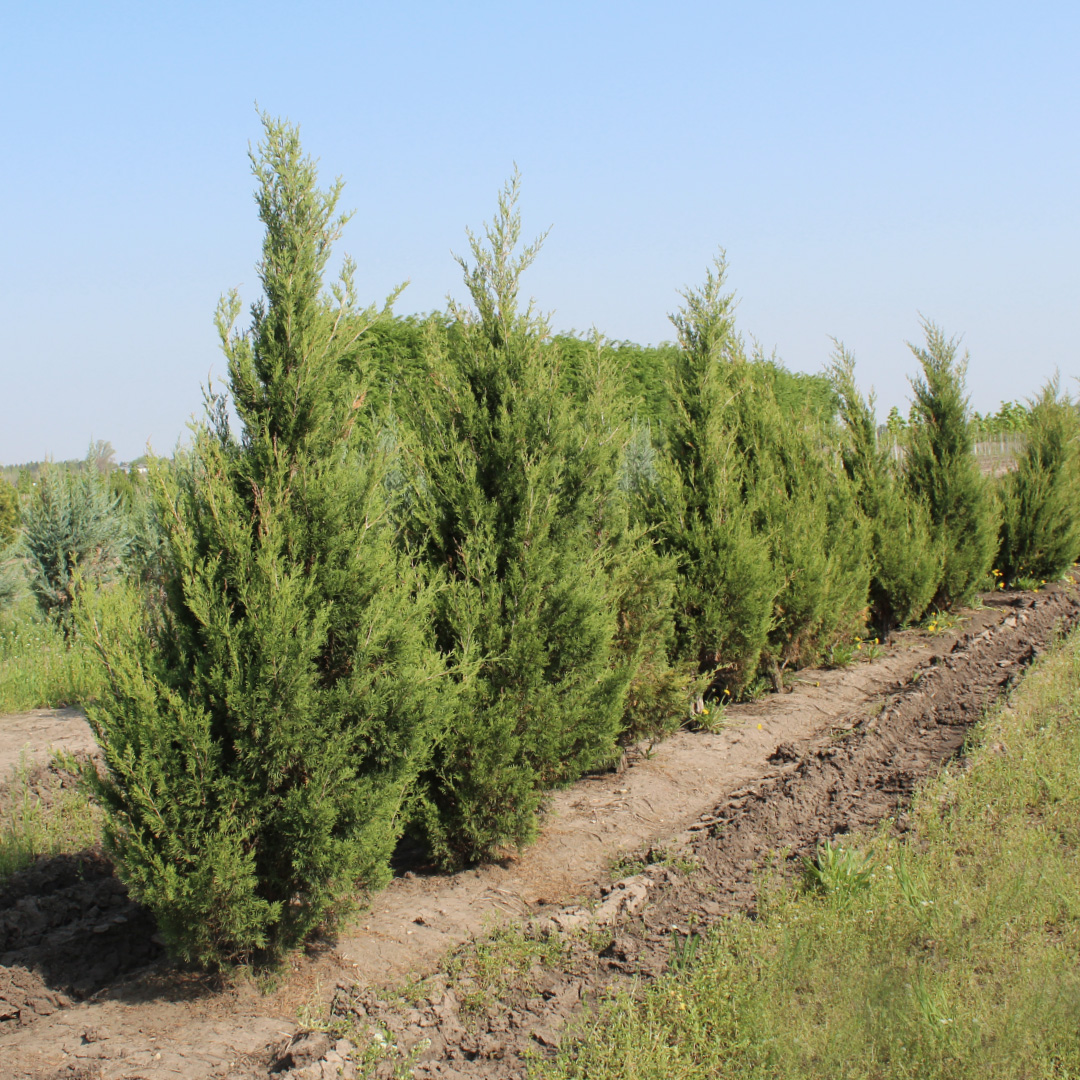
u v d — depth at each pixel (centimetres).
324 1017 423
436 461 634
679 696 792
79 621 436
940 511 1516
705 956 445
